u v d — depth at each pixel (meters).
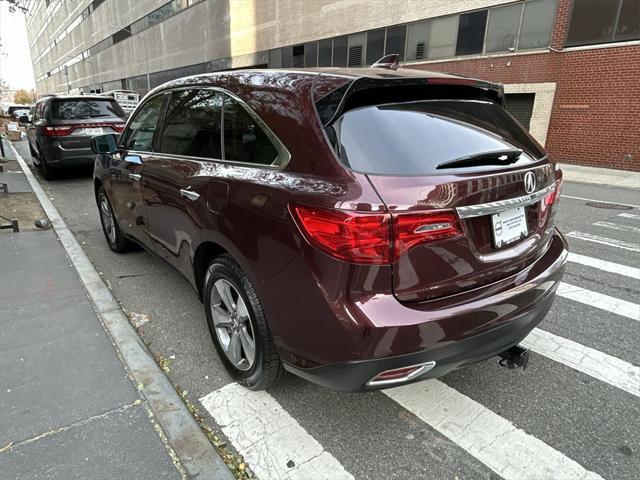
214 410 2.52
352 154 1.93
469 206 1.97
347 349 1.87
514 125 2.69
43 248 4.89
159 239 3.51
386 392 2.71
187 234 2.93
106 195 4.70
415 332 1.86
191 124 3.02
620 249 5.49
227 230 2.40
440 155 2.04
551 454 2.24
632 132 12.66
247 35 27.42
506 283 2.21
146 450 2.15
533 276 2.35
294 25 23.44
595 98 13.20
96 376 2.68
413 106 2.22
